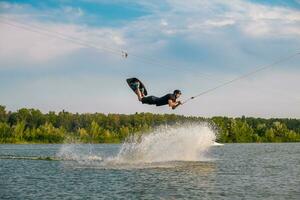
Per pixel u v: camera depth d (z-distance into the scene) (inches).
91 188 1293.1
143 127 7362.2
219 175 1596.9
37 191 1246.9
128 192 1221.1
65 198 1136.2
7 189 1286.9
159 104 1087.6
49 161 2274.9
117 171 1720.0
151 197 1143.6
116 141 7126.0
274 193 1184.8
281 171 1749.5
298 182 1396.4
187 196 1152.8
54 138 7027.6
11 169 1867.6
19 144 6811.0
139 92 1093.8
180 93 1077.1
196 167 1883.6
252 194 1172.5
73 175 1604.3
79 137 7170.3
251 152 3464.6
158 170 1754.4
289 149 4153.5
